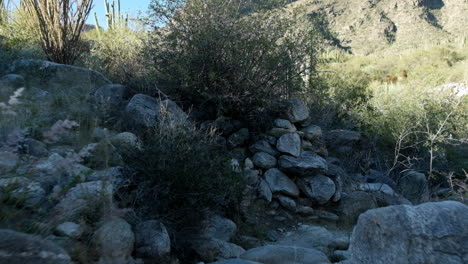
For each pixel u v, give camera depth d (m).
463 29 70.19
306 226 5.40
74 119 4.11
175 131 4.54
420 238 2.37
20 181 2.88
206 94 5.83
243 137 6.14
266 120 6.34
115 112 5.46
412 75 13.85
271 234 5.12
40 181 3.04
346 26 73.31
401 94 9.38
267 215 5.49
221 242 4.16
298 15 6.76
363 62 19.02
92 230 2.89
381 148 8.27
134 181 4.02
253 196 5.50
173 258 3.62
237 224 4.98
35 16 7.06
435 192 7.34
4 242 2.18
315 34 6.68
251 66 6.08
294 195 5.81
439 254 2.32
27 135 3.71
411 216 2.45
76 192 3.01
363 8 77.94
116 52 7.91
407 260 2.39
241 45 5.95
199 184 4.10
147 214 3.84
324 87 8.11
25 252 2.20
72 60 7.05
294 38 6.64
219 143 5.84
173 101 6.03
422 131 8.06
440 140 7.78
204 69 5.98
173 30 6.28
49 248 2.33
